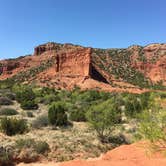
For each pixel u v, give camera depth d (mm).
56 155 17703
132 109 30625
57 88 96875
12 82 117250
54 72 113188
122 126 26734
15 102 49906
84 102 52875
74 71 109812
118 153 11430
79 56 112062
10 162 16641
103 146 20844
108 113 25078
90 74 107250
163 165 9430
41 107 45031
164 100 8289
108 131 24062
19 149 17328
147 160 10047
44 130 24094
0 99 46125
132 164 10031
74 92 77250
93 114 24938
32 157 17156
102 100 53750
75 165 10805
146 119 8008
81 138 21375
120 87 106688
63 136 21531
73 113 32844
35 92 67500
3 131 20906
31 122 27141
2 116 32469
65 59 113500
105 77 116562
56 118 26938
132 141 21922
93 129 25141
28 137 19969
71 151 18500
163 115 7766
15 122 21438
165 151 7949
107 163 10578
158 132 7723
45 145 18047
